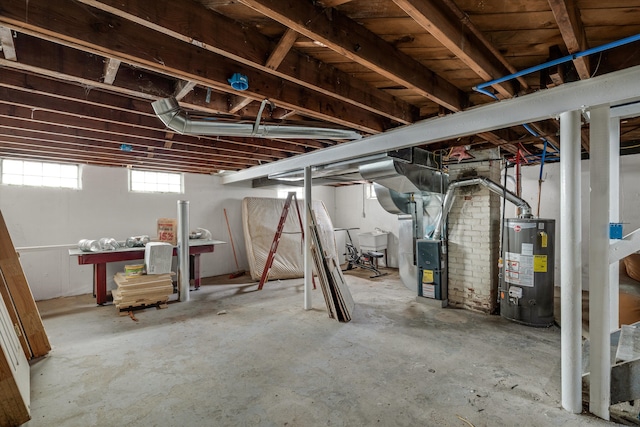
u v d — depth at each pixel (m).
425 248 4.56
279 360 2.84
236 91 2.13
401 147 3.20
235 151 4.05
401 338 3.32
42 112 2.71
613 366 2.02
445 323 3.77
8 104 2.44
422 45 1.90
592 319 2.05
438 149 4.25
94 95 2.33
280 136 2.84
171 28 1.42
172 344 3.21
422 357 2.88
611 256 1.99
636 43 1.84
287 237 6.89
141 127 3.13
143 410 2.14
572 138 2.06
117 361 2.85
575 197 2.06
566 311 2.08
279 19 1.37
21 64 1.70
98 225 5.45
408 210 5.44
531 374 2.56
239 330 3.59
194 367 2.72
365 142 3.48
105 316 4.12
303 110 2.51
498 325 3.69
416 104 2.93
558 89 2.12
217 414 2.09
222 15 1.60
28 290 2.97
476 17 1.58
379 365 2.73
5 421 1.96
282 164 4.79
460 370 2.63
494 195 4.27
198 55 1.90
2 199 4.67
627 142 4.29
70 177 5.25
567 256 2.08
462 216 4.40
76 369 2.70
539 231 3.61
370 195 8.09
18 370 2.29
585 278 5.05
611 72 1.92
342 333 3.47
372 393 2.31
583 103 2.02
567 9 1.36
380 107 2.58
